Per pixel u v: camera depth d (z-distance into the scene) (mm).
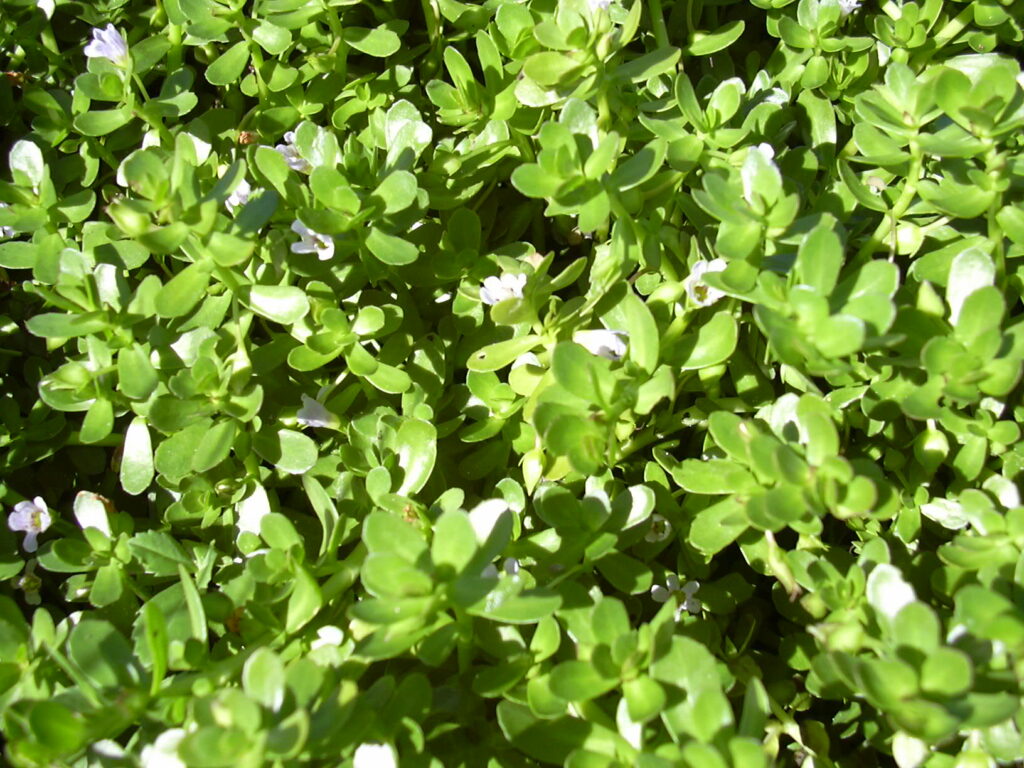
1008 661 173
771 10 264
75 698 180
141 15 279
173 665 187
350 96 260
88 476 247
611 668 177
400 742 181
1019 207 207
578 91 219
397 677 201
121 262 229
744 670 209
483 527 187
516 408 225
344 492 219
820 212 224
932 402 188
